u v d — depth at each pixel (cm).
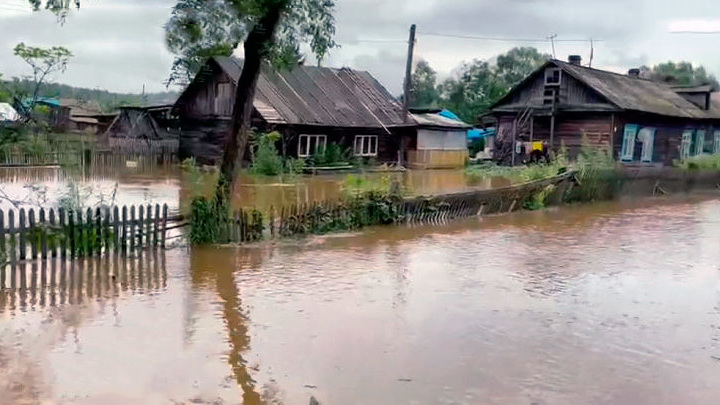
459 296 1201
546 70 4084
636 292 1262
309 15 1628
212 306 1096
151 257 1434
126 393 754
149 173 3481
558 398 771
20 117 1426
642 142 4112
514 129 4119
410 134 4428
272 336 957
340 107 4256
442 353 905
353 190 2159
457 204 2161
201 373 816
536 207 2472
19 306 1066
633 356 914
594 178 2759
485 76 7994
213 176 3222
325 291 1210
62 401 729
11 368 816
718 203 2875
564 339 977
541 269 1442
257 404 737
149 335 945
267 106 3791
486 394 777
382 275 1348
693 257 1616
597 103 3900
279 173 3441
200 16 1520
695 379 838
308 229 1777
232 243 1605
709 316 1112
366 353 898
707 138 4812
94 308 1066
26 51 1335
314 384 793
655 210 2570
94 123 5794
